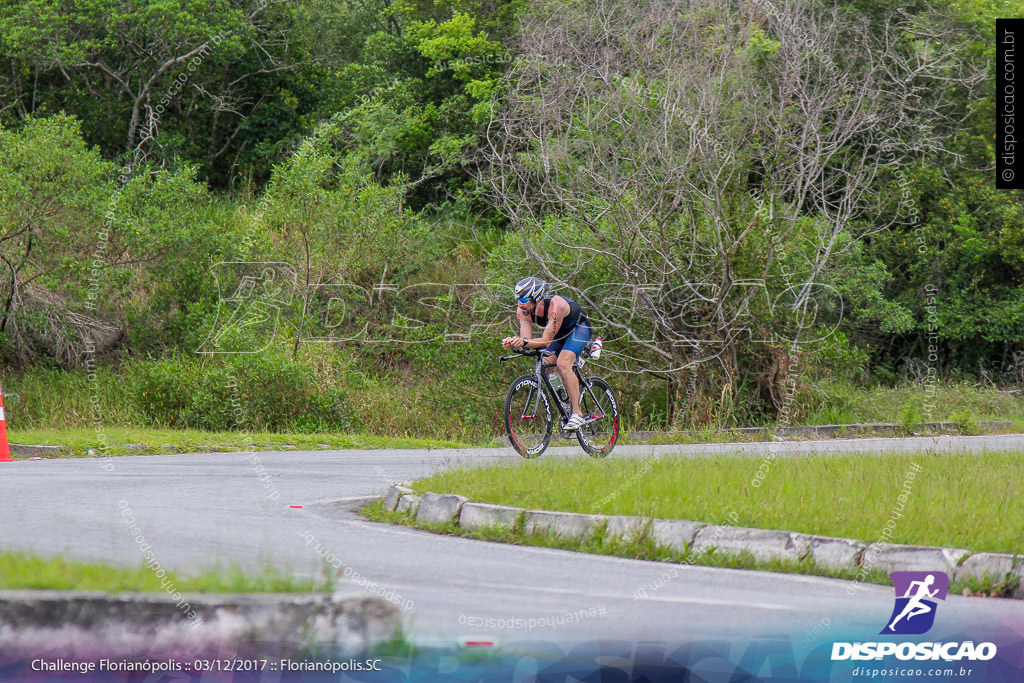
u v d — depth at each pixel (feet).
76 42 225.15
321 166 191.93
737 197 163.84
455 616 45.98
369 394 175.11
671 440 143.43
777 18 167.73
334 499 79.51
